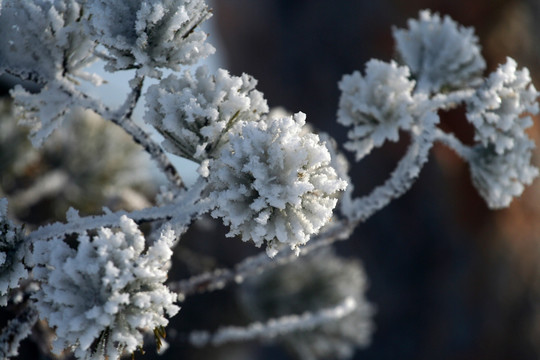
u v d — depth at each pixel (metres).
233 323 2.05
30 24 0.76
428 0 2.97
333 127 3.23
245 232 0.71
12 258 0.74
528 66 2.79
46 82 0.77
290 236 0.71
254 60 3.79
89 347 0.71
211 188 0.75
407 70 0.83
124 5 0.74
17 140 1.23
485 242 2.88
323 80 3.35
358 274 1.67
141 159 1.46
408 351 2.88
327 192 0.71
